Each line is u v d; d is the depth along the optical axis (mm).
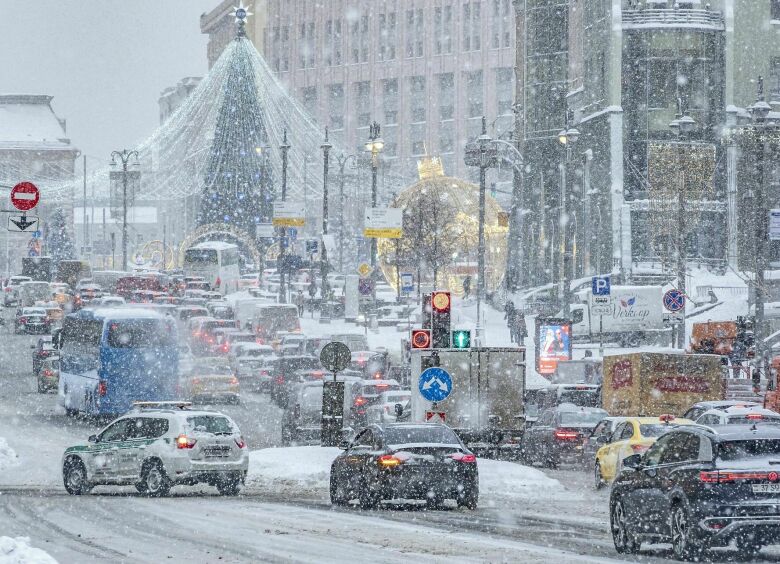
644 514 44156
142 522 55375
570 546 46062
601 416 97562
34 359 184500
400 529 51969
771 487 41594
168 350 125188
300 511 61062
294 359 151875
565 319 151875
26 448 104875
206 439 71875
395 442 62219
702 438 43375
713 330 146250
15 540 39312
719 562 42438
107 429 74250
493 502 67312
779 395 111188
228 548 45344
